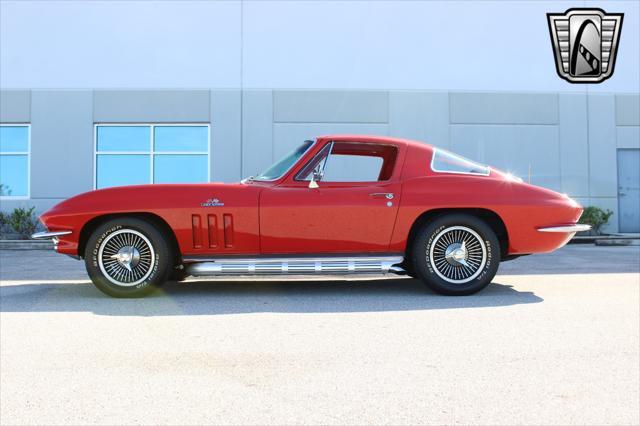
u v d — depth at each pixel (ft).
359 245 16.34
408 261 18.19
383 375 9.34
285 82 42.70
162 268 16.19
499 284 18.97
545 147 43.70
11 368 9.76
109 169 42.57
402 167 16.90
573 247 36.06
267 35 42.78
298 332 12.09
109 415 7.81
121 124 42.60
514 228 16.61
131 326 12.73
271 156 42.45
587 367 9.73
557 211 16.71
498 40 43.65
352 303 15.40
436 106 43.19
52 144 42.19
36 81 42.39
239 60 42.65
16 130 42.70
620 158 44.29
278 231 16.11
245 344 11.17
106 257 16.35
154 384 8.97
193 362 10.04
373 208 16.25
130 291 16.24
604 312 14.12
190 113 42.39
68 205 16.30
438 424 7.51
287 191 16.37
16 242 37.01
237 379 9.18
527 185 17.15
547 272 22.50
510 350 10.69
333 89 42.80
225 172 42.37
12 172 42.70
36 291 17.76
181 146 42.70
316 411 7.92
